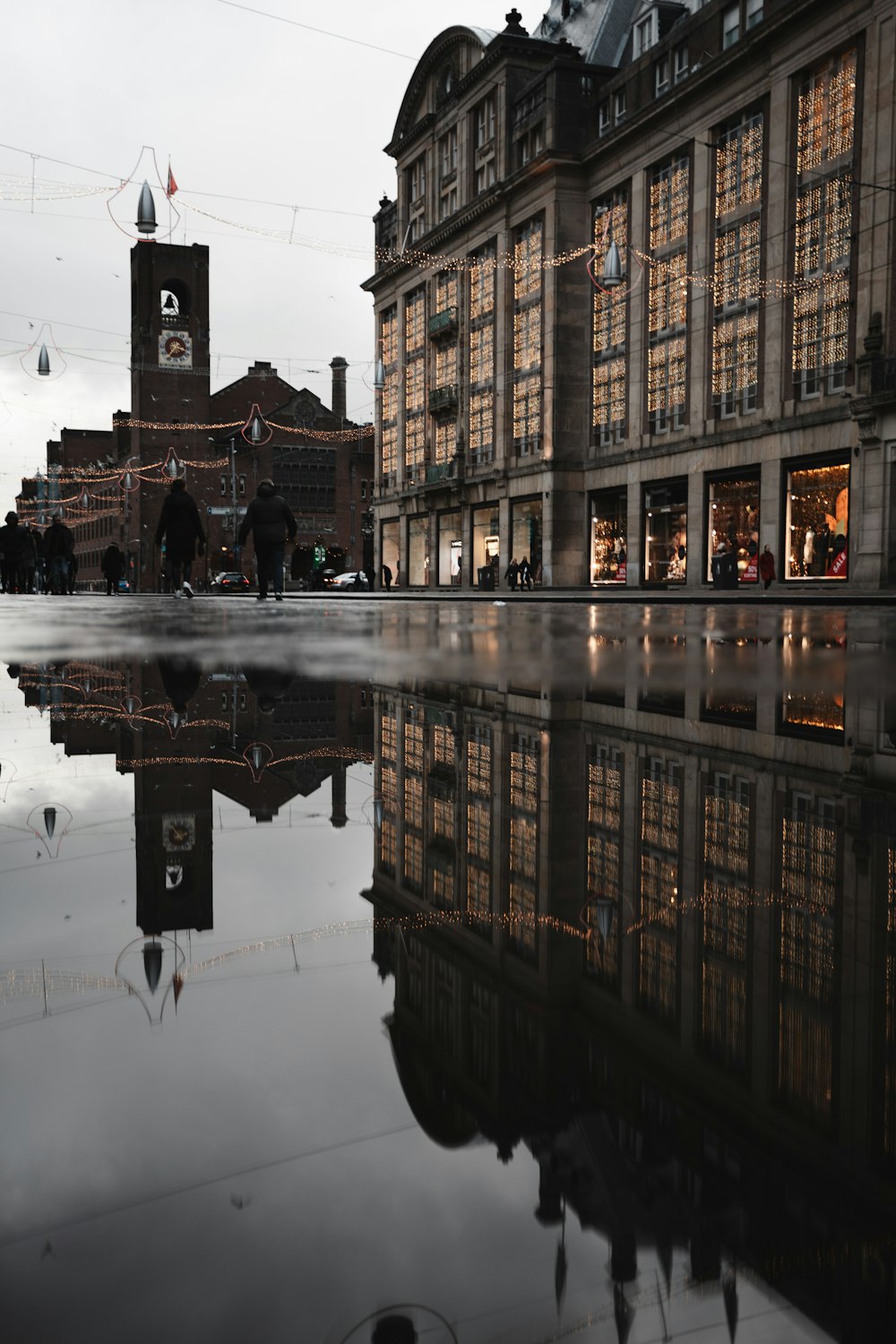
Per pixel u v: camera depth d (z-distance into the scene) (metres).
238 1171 0.74
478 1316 0.59
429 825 1.97
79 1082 0.87
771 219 31.41
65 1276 0.63
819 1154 0.73
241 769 2.60
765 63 31.39
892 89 26.95
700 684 4.76
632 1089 0.84
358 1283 0.62
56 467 135.25
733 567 32.19
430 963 1.18
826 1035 0.94
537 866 1.65
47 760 2.74
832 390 29.77
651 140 36.88
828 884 1.54
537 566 44.34
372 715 3.67
